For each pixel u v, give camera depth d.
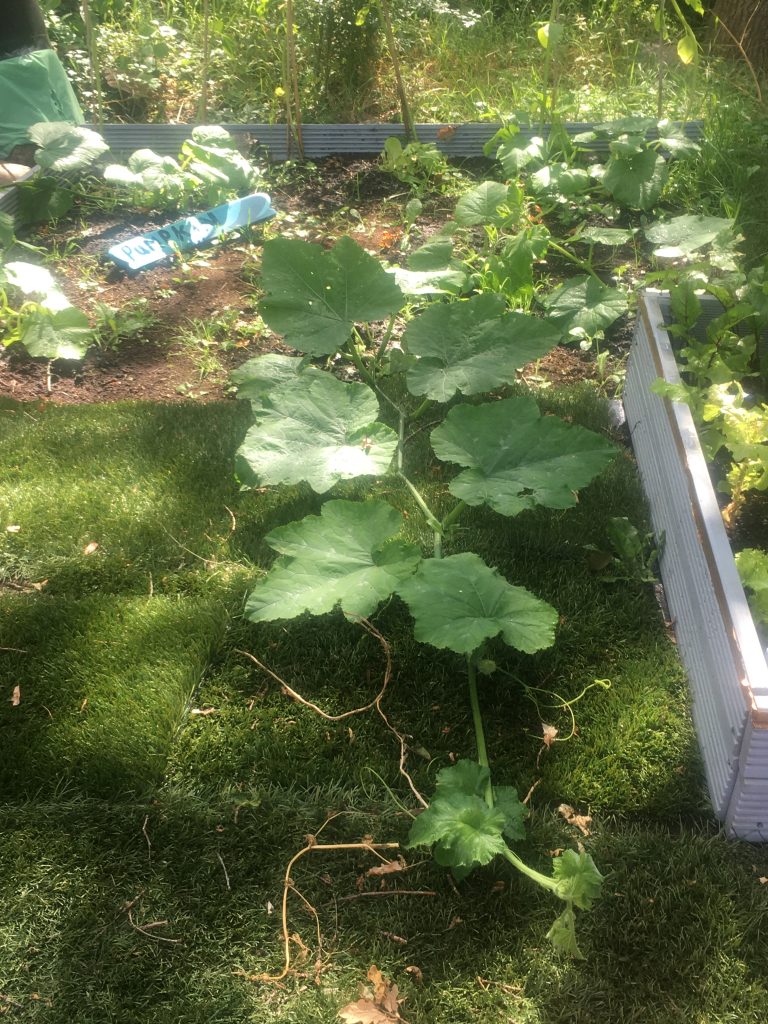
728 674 2.00
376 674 2.37
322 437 2.67
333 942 1.85
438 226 4.48
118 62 5.42
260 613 2.22
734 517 2.77
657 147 4.77
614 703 2.29
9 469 2.96
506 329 2.92
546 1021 1.73
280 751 2.19
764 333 3.29
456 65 5.89
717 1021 1.73
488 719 2.28
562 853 1.97
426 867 1.97
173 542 2.72
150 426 3.16
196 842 2.01
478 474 2.54
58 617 2.49
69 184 4.65
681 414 2.63
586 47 6.07
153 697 2.27
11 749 2.17
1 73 4.57
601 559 2.68
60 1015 1.73
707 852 1.99
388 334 3.44
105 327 3.73
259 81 5.59
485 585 2.24
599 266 4.15
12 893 1.91
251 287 4.02
